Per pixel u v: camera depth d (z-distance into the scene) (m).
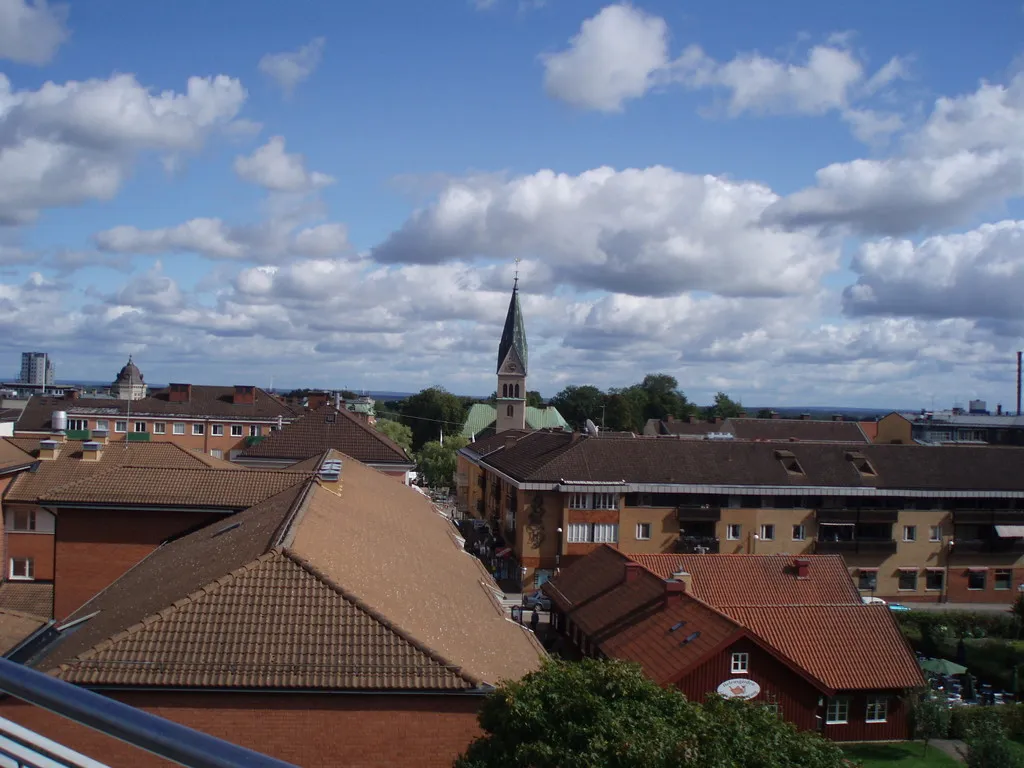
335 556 19.89
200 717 15.41
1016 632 56.56
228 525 26.86
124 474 31.81
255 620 16.75
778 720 15.38
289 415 98.19
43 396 102.25
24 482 36.88
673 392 192.12
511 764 13.34
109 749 14.79
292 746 15.52
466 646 18.45
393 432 127.69
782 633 34.66
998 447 74.00
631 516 63.59
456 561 30.44
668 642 32.88
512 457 76.06
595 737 12.95
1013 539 68.06
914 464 70.06
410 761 15.68
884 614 36.25
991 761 31.44
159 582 21.77
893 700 33.91
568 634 42.38
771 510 65.56
